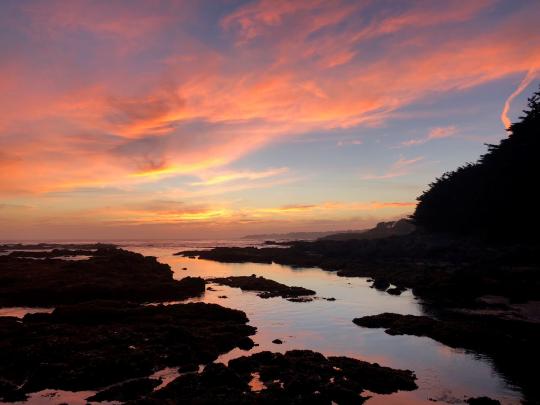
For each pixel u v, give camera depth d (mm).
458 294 38781
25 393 16109
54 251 104062
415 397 15984
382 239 94438
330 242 105125
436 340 24172
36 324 25344
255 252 103312
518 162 62281
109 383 17125
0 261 58750
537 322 28016
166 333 23188
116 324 26516
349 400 15391
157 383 17016
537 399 15773
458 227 84062
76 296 38156
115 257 58375
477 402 15391
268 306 35344
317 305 35719
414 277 49844
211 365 17656
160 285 41531
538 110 59750
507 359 20531
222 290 45469
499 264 50500
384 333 25781
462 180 86750
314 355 20375
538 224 62406
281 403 14656
